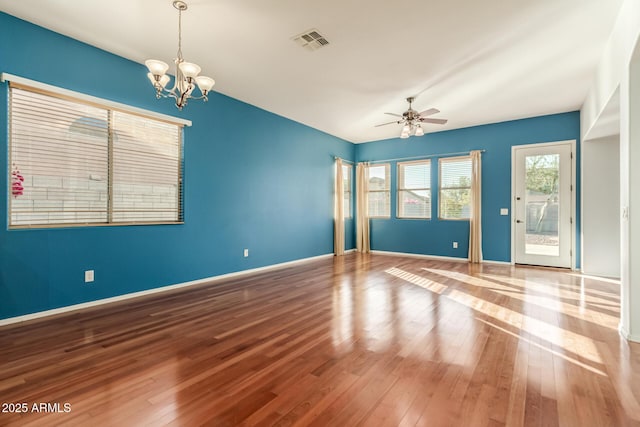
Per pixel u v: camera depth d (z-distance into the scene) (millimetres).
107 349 2477
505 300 3791
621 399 1814
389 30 3117
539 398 1829
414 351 2445
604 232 5156
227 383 1998
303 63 3834
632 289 2609
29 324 2984
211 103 4742
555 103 5164
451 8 2771
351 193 8141
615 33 2994
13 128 3002
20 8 2822
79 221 3443
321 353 2414
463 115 5824
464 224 6676
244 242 5312
